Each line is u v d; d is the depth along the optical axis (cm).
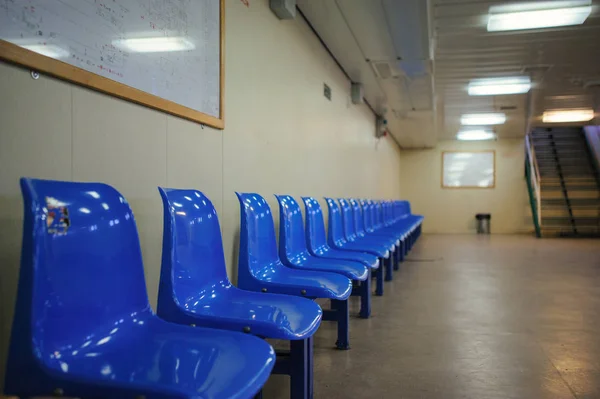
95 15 155
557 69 607
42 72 136
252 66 300
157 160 195
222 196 257
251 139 298
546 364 252
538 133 1427
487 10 430
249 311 159
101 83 158
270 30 333
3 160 124
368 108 770
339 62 536
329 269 257
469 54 546
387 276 522
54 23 138
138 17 179
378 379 230
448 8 425
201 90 229
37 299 98
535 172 1259
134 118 180
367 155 762
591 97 771
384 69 560
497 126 1085
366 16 400
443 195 1362
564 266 636
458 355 266
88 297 116
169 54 201
